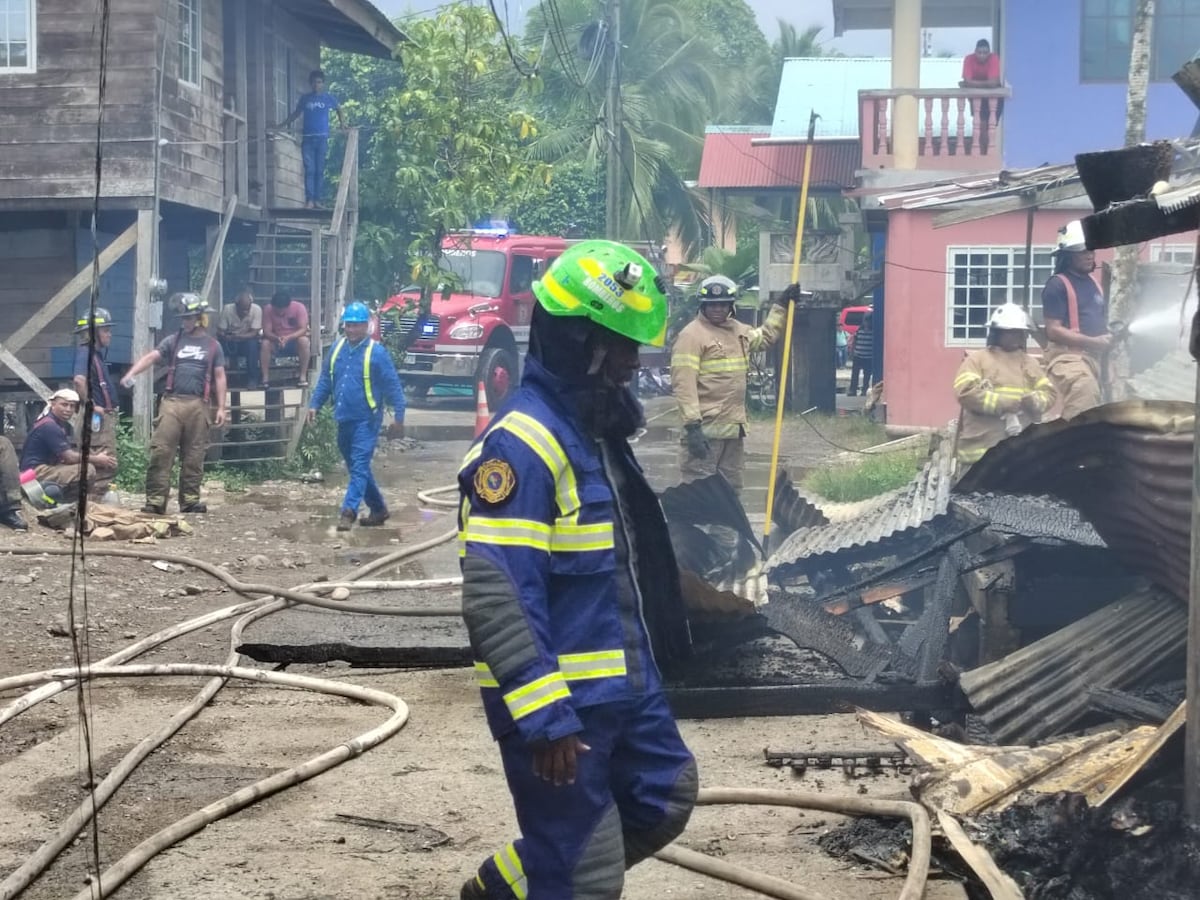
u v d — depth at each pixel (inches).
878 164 853.8
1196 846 162.2
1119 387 433.7
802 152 1154.0
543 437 122.6
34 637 317.1
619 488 130.1
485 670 121.8
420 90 861.8
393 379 496.1
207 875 173.3
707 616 227.1
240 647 277.3
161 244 812.6
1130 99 552.7
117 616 341.7
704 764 217.9
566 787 123.0
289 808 200.1
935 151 853.8
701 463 383.2
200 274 1128.2
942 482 302.8
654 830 129.9
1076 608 238.5
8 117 631.2
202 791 210.2
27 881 168.4
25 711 256.2
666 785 128.5
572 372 126.9
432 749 231.0
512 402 126.1
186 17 682.2
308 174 821.9
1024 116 833.5
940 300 785.6
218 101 724.7
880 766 214.1
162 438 508.7
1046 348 418.0
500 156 891.4
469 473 123.0
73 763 223.1
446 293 889.5
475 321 917.2
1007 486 236.4
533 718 117.3
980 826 166.7
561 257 129.3
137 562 411.5
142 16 628.7
